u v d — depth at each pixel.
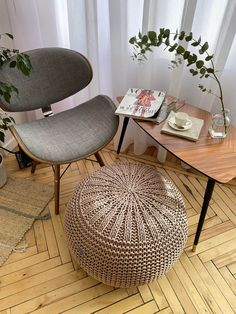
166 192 1.17
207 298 1.20
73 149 1.31
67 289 1.21
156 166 1.90
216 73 1.48
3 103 1.35
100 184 1.18
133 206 1.09
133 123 1.86
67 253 1.34
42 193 1.63
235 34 1.41
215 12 1.40
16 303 1.16
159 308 1.17
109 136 1.40
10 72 1.37
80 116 1.52
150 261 1.01
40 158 1.23
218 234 1.46
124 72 1.66
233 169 1.06
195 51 1.49
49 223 1.48
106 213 1.07
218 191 1.71
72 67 1.52
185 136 1.20
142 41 1.23
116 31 1.50
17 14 1.54
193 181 1.78
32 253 1.34
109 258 1.00
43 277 1.25
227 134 1.25
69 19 1.55
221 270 1.31
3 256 1.31
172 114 1.33
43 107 1.59
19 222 1.46
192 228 1.49
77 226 1.08
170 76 1.66
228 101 1.63
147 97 1.43
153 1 1.39
